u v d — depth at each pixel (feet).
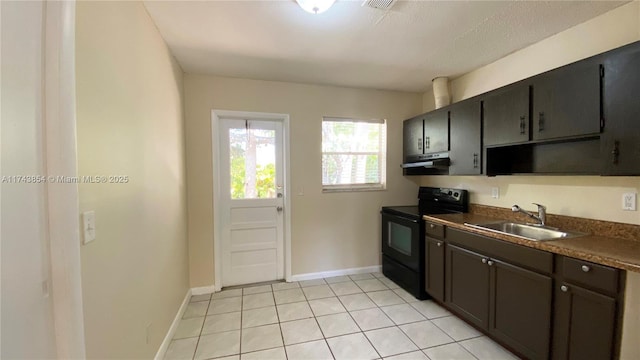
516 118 6.55
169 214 7.04
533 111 6.16
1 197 2.08
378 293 9.41
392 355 6.19
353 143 11.30
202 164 9.41
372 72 9.26
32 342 2.36
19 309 2.24
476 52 7.73
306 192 10.53
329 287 9.90
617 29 5.58
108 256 3.94
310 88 10.45
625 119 4.62
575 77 5.34
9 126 2.15
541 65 7.06
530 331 5.56
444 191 10.17
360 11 5.74
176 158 7.87
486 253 6.60
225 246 9.99
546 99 5.88
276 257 10.57
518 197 7.66
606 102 4.86
